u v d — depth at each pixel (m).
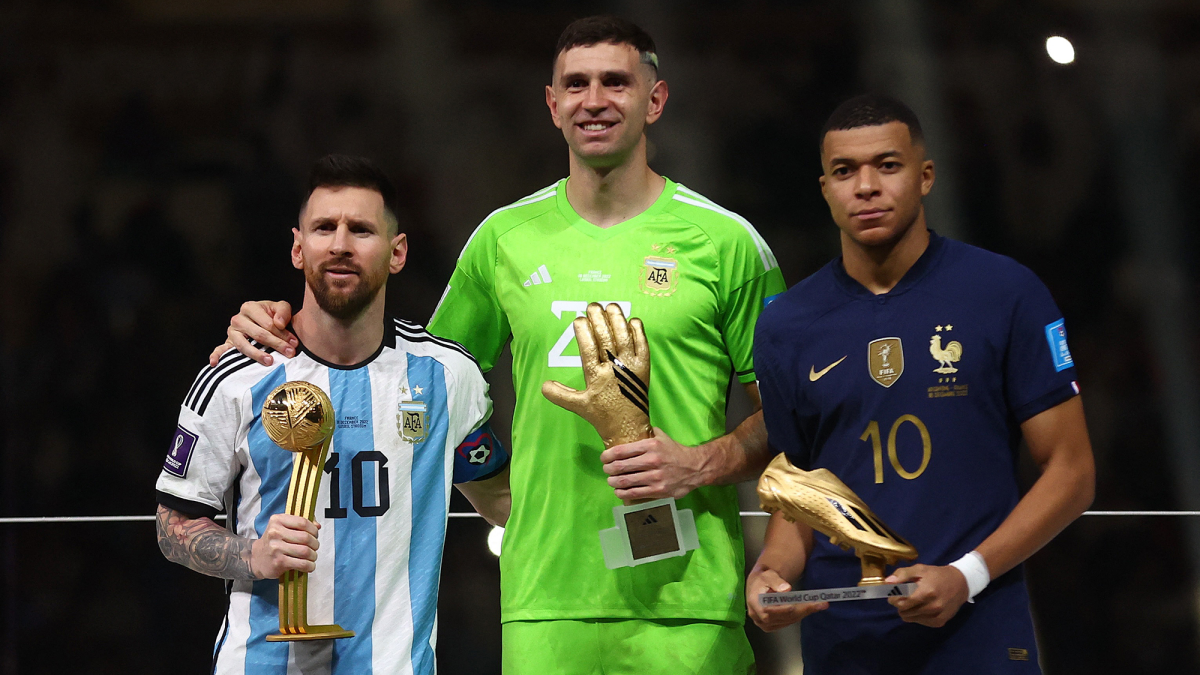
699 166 17.55
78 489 16.67
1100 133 16.98
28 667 13.70
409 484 7.93
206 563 7.35
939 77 17.19
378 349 8.05
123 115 17.66
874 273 7.37
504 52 17.98
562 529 8.47
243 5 17.84
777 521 7.77
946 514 6.97
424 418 8.05
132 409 17.03
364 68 17.95
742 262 8.66
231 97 17.81
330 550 7.66
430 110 17.95
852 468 7.24
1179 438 16.48
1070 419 7.01
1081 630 13.76
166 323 17.34
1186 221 16.86
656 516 8.01
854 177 7.09
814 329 7.46
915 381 7.09
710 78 17.55
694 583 8.42
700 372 8.62
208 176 17.69
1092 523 13.96
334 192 7.70
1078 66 17.02
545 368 8.57
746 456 8.36
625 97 8.36
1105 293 16.92
